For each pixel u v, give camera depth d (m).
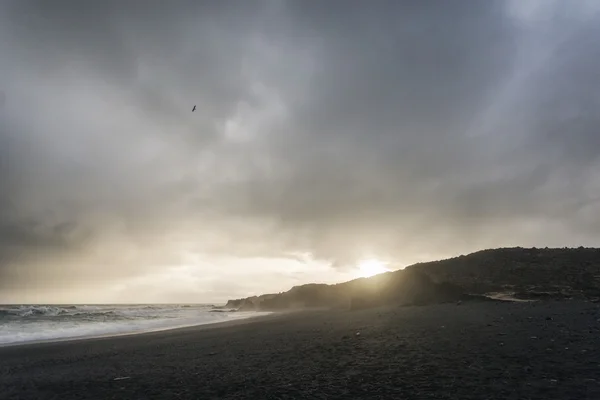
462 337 11.00
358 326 17.03
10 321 34.56
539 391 5.74
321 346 12.28
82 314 43.88
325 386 7.21
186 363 11.67
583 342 8.97
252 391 7.35
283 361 10.36
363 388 6.81
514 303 20.25
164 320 38.41
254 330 22.12
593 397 5.29
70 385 9.59
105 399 7.71
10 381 10.81
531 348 8.77
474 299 23.72
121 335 25.23
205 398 7.14
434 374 7.27
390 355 9.53
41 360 15.17
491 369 7.24
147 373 10.41
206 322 36.69
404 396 6.10
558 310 15.62
